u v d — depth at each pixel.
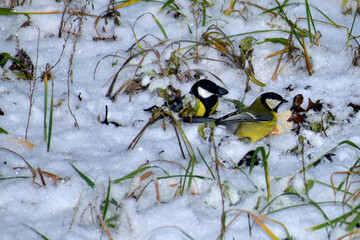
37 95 10.75
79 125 10.16
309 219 7.45
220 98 11.06
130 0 13.27
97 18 12.67
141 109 10.66
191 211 7.57
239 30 12.85
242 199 7.95
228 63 11.86
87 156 9.16
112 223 7.52
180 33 12.82
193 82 11.42
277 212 7.57
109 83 11.38
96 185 8.12
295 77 11.46
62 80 11.34
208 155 9.11
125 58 11.96
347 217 7.41
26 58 11.45
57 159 8.97
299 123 10.09
